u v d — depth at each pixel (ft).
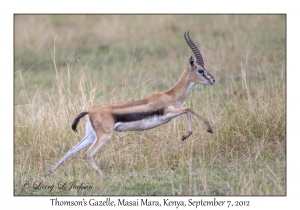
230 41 148.46
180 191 72.49
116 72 138.41
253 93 105.70
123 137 89.15
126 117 79.61
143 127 81.61
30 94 122.42
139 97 109.60
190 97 103.50
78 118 78.84
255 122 89.30
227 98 104.58
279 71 114.52
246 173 77.66
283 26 156.97
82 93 94.89
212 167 81.20
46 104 103.65
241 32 157.17
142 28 178.29
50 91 125.29
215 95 108.17
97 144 78.28
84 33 178.19
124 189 74.64
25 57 158.51
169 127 89.56
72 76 136.46
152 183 75.82
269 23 162.50
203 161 82.64
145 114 80.69
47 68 149.69
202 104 99.76
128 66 143.54
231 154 84.38
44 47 167.22
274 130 87.86
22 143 90.07
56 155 86.63
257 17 168.76
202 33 167.63
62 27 184.24
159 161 83.15
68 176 78.89
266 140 86.63
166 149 85.30
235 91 101.30
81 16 195.21
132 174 79.61
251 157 83.05
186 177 77.71
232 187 72.79
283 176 75.72
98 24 185.68
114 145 88.07
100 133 78.28
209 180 75.82
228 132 88.58
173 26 177.78
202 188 74.08
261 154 83.76
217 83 117.91
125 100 102.06
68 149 88.22
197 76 85.76
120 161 83.97
